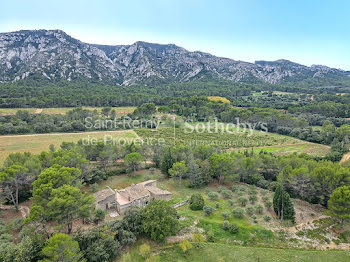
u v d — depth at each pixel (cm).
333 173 6178
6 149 10112
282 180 6925
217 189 7431
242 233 5188
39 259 3750
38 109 17188
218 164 7588
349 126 13862
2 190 5759
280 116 16338
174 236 5025
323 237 5103
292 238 5059
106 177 7744
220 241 4981
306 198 6781
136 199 5788
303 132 14250
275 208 5812
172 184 7631
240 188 7356
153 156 9312
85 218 4969
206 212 5819
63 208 4406
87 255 3962
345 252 4600
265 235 5141
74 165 6888
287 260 4391
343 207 5134
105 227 4478
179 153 8675
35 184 4909
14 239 4422
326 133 13512
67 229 4772
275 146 12481
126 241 4472
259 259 4406
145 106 18888
